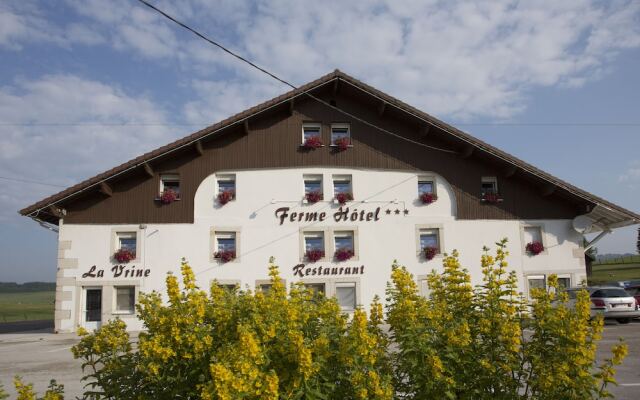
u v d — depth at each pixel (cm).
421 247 2066
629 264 6072
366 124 2114
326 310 521
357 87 2042
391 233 2050
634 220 2081
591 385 459
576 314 483
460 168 2114
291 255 2005
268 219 2017
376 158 2097
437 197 2089
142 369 451
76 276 1938
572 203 2131
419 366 464
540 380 459
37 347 1608
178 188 2042
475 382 472
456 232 2072
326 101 2122
